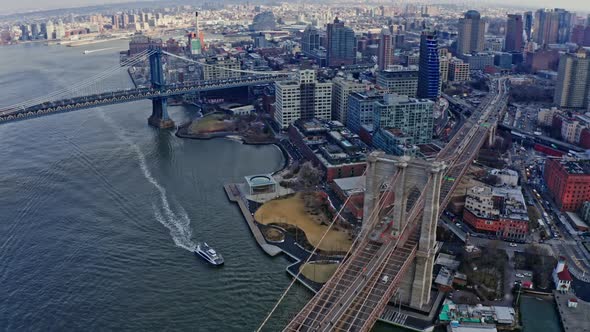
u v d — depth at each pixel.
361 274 195.50
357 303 178.75
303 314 174.25
